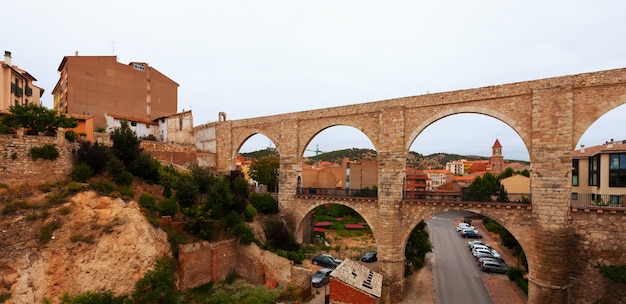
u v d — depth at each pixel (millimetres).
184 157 54312
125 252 26062
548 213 27656
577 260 26719
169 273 26969
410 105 35688
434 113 34312
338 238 58438
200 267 30766
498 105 31078
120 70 65938
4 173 27891
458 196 33844
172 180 38781
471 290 36625
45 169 30078
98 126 61469
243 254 34875
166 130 62781
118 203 27984
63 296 23109
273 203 46344
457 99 33062
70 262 24203
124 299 24453
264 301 27953
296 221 44719
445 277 41062
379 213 36156
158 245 28000
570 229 27047
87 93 61062
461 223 78375
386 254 35094
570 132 27203
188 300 27875
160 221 30016
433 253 52531
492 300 33812
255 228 40031
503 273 42344
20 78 50500
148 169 37000
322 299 31141
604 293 25703
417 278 40688
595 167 40594
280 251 37531
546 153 28125
